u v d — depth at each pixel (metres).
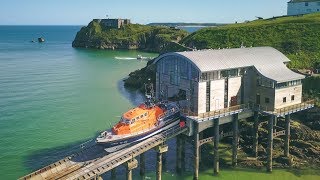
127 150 52.72
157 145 54.75
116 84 130.25
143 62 193.25
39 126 83.50
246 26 124.94
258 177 59.91
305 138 67.81
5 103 102.81
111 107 99.44
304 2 138.88
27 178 48.19
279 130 69.00
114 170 52.94
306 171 61.34
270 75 63.06
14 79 139.12
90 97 110.75
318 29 106.44
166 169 62.66
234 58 63.72
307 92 77.81
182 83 61.66
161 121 58.12
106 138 53.25
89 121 87.06
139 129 55.78
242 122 70.75
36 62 191.50
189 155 67.81
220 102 61.53
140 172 59.12
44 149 70.31
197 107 58.56
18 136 77.06
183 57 59.72
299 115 73.06
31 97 110.19
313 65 91.00
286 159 63.38
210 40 123.00
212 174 60.69
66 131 80.19
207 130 70.62
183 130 57.44
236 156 62.66
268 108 63.41
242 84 64.06
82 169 48.47
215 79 60.00
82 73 154.50
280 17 142.38
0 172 60.50
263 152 65.69
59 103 103.50
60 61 197.00
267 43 107.81
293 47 100.06
